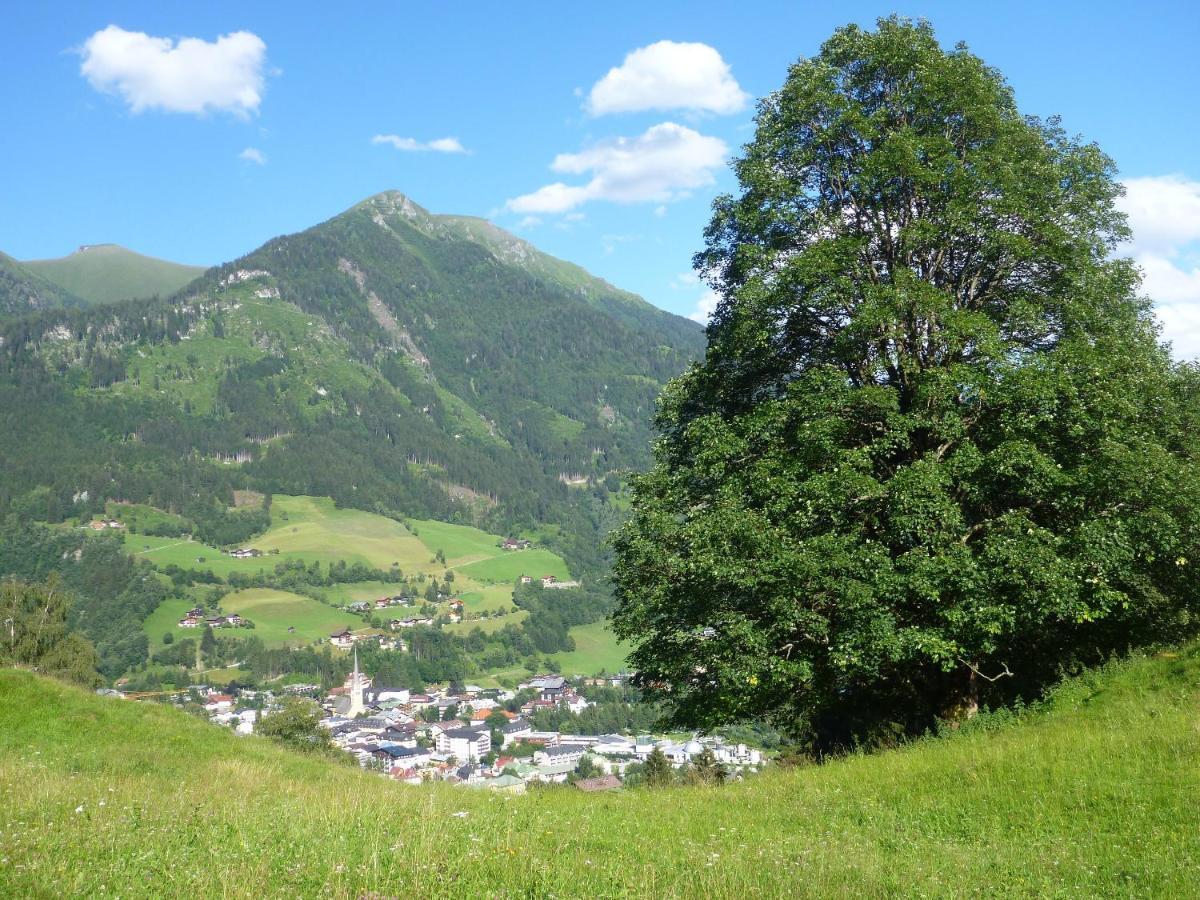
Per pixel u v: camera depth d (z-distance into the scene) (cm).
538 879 867
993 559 1706
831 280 1945
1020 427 1794
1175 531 1738
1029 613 1700
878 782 1435
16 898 726
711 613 1958
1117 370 1875
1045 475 1727
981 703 2041
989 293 2109
